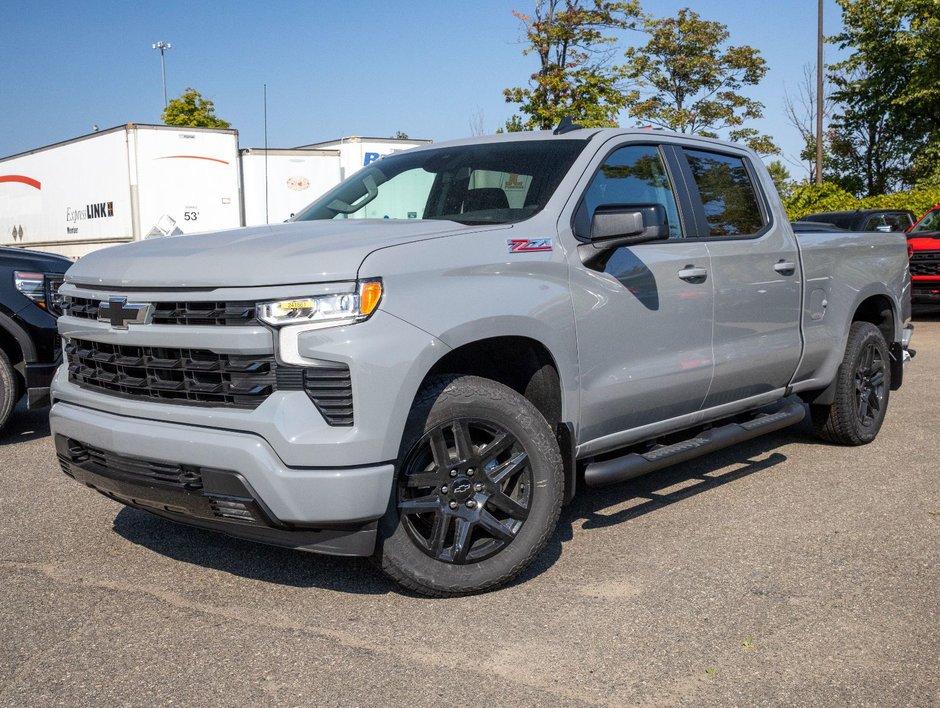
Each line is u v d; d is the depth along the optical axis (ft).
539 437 11.93
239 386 10.59
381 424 10.46
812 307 17.99
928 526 14.52
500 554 11.80
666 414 14.78
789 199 90.17
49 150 78.18
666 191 15.10
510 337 12.05
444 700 9.16
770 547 13.60
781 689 9.39
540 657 10.09
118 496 11.88
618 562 13.00
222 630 10.74
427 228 12.02
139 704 9.06
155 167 66.13
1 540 13.88
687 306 14.66
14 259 20.16
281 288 10.43
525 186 13.50
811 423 20.84
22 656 10.07
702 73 120.78
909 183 123.75
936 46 102.01
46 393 20.30
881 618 11.08
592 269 13.05
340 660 10.00
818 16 94.12
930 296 44.65
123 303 11.49
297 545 10.93
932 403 24.73
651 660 10.02
